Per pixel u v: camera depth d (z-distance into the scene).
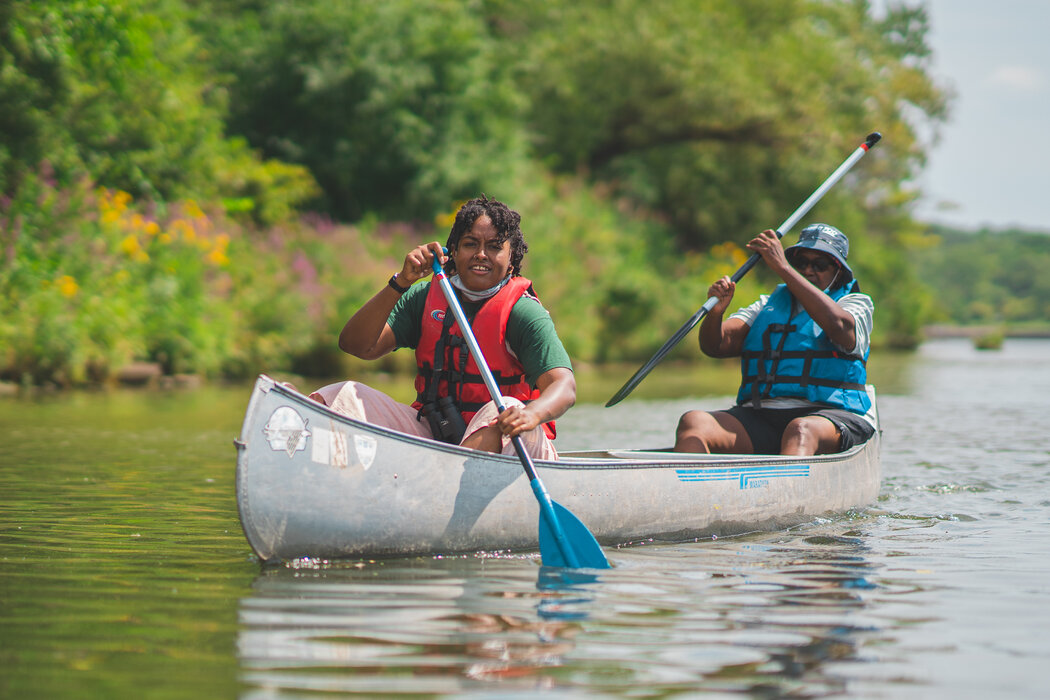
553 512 9.23
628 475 10.16
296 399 8.77
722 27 61.69
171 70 38.03
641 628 7.07
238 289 34.19
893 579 8.65
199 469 14.61
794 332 13.02
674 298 50.25
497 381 10.14
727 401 28.23
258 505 8.62
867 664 6.36
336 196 45.94
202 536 10.09
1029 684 6.02
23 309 27.17
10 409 22.27
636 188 60.91
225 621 7.14
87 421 20.41
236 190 39.53
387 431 9.05
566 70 59.22
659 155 64.12
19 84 30.80
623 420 22.89
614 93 59.50
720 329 13.40
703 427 12.65
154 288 30.41
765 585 8.39
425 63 45.41
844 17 70.06
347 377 34.34
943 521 11.77
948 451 18.09
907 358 66.06
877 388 35.41
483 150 46.94
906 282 90.31
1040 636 6.94
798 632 7.00
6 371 26.91
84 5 32.97
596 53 58.88
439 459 9.27
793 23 64.38
